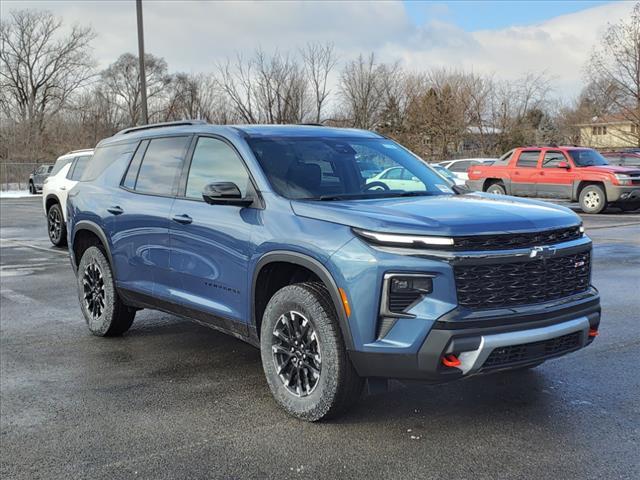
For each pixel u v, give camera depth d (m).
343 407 3.86
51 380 4.89
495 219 3.66
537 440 3.65
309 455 3.54
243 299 4.39
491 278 3.54
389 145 5.40
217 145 4.91
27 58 64.81
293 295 3.98
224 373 5.01
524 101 49.16
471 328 3.42
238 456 3.55
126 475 3.36
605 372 4.77
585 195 17.78
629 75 29.62
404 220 3.60
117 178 5.96
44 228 17.91
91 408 4.32
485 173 20.30
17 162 50.44
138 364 5.27
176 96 51.50
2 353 5.62
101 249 6.16
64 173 13.16
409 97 48.56
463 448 3.57
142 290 5.45
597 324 4.01
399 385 4.57
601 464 3.34
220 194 4.30
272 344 4.17
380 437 3.74
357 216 3.74
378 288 3.53
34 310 7.29
